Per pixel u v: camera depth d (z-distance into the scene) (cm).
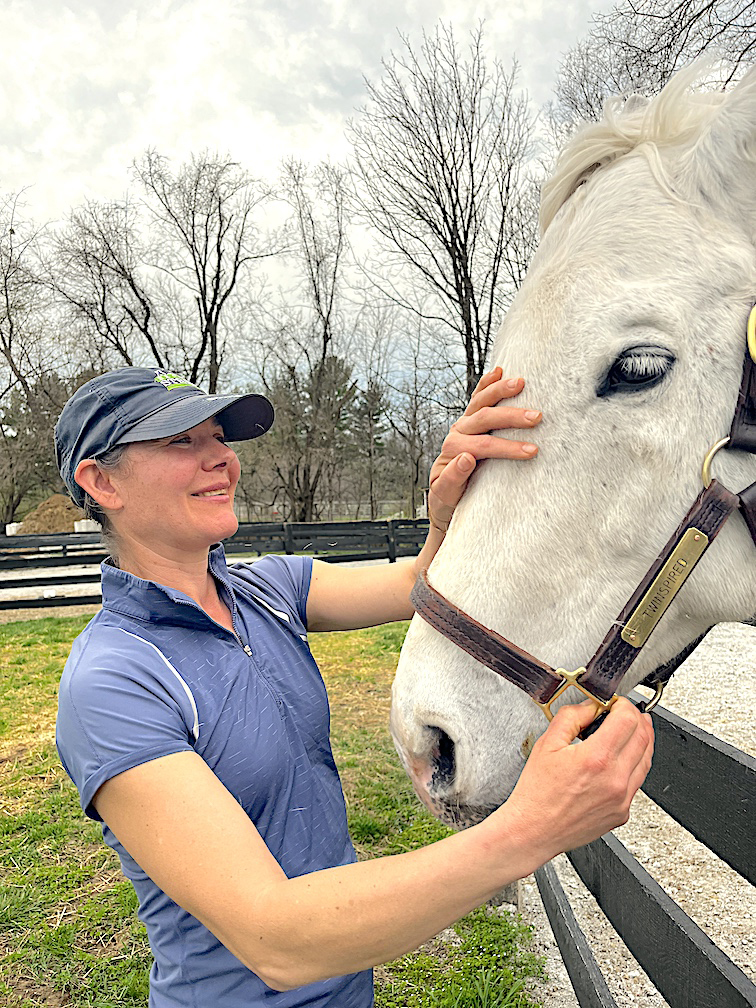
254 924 90
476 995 257
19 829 413
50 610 1171
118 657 115
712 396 108
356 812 402
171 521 127
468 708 117
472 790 115
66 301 2219
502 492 117
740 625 886
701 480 108
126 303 2258
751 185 110
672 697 592
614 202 115
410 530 1505
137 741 106
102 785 105
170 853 97
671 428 108
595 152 123
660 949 155
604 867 198
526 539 114
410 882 86
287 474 2700
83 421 128
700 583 112
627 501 110
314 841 127
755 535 108
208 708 119
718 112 112
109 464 127
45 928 317
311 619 165
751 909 318
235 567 159
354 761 477
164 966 121
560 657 113
